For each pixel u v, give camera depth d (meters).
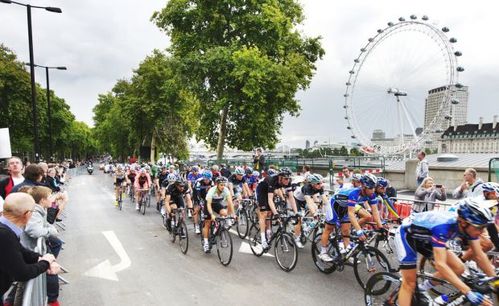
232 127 22.47
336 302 4.54
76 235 8.59
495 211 4.23
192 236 8.49
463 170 12.82
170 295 4.87
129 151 53.28
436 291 3.51
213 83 19.31
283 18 18.80
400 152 24.92
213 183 8.32
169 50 22.55
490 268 3.24
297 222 6.73
